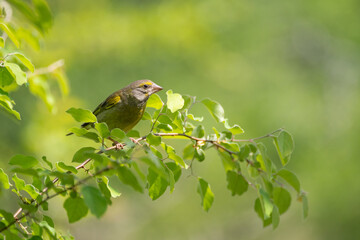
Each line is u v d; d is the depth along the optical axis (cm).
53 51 1338
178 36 1655
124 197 1680
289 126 1716
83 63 1584
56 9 1623
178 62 1700
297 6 1980
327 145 1720
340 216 1605
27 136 1149
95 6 1650
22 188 436
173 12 1675
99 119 762
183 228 1814
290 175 524
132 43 1638
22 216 427
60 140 1161
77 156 446
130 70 1650
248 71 1822
